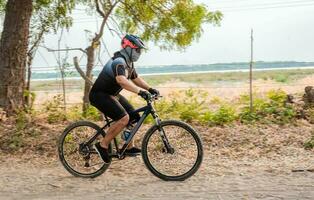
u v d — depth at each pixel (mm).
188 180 6703
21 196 6191
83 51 12734
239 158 8078
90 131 7102
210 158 8109
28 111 11867
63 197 6082
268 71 37719
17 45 12172
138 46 6664
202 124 10703
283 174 6910
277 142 8922
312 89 11602
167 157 6887
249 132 9641
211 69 47688
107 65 6660
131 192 6195
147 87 6875
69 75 12461
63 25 13875
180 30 13883
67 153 7152
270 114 11016
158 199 5848
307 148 8516
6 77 12109
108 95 6633
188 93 12297
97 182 6777
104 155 6742
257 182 6504
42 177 7160
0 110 11500
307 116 10844
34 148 9031
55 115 11508
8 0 12273
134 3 14016
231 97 17406
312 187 6191
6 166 7988
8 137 9625
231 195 5918
